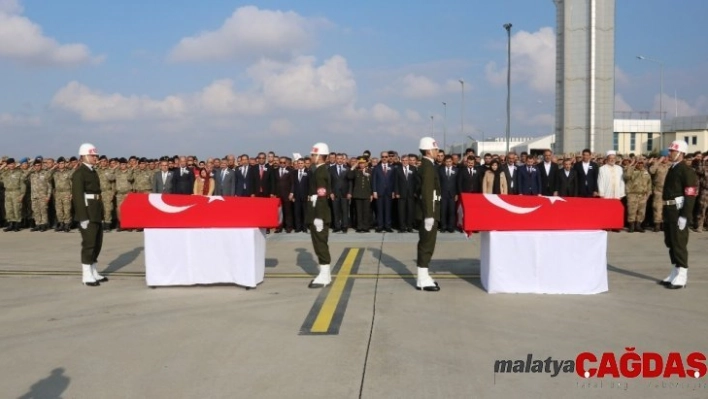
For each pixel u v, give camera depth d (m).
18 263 10.67
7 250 12.34
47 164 16.06
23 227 16.75
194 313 6.98
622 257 10.68
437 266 9.96
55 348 5.73
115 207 15.92
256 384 4.73
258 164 14.84
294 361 5.26
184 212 8.33
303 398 4.43
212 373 5.00
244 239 8.27
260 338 5.95
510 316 6.68
